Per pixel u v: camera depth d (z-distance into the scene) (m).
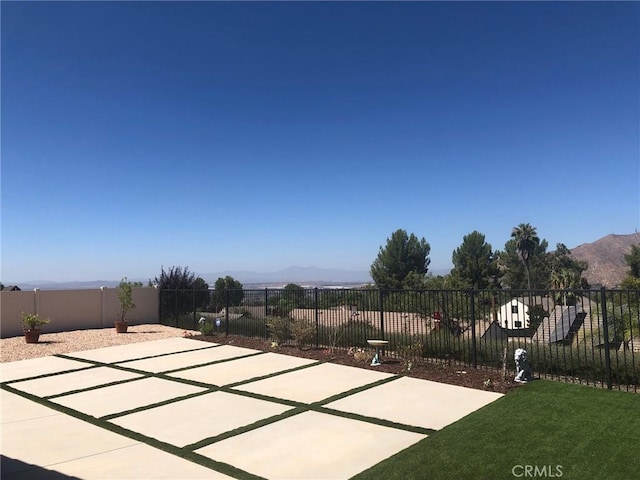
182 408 7.57
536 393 7.56
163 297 21.34
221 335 16.14
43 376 10.42
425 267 51.00
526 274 64.38
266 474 4.92
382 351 11.67
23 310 17.92
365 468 4.98
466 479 4.52
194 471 5.04
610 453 4.99
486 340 9.91
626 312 10.55
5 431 6.55
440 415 6.70
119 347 14.46
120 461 5.37
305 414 7.02
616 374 7.99
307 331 12.80
